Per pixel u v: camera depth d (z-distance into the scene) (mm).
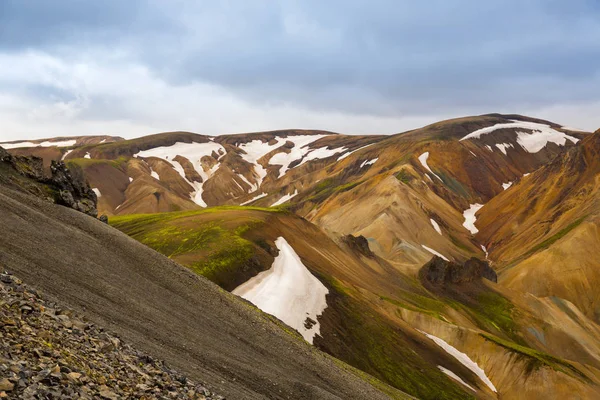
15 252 33500
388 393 63469
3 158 61656
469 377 116188
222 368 31422
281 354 44656
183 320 38344
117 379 18453
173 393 19922
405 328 123250
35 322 19141
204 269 96312
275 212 158250
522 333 177625
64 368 16531
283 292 101062
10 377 13961
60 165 68000
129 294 36844
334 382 45312
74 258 38312
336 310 106875
